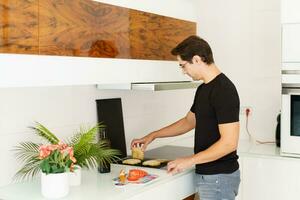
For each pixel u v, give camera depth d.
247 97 3.40
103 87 2.65
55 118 2.41
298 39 2.72
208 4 3.51
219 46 3.49
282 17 2.77
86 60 2.20
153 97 3.26
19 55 1.84
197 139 2.38
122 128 2.87
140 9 2.61
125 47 2.48
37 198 1.96
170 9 2.95
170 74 2.93
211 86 2.28
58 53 2.03
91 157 2.29
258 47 3.34
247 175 2.94
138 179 2.26
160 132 2.76
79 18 2.14
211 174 2.31
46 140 2.34
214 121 2.29
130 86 2.54
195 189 2.60
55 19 2.01
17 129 2.19
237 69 3.43
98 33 2.27
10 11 1.79
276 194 2.86
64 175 1.97
